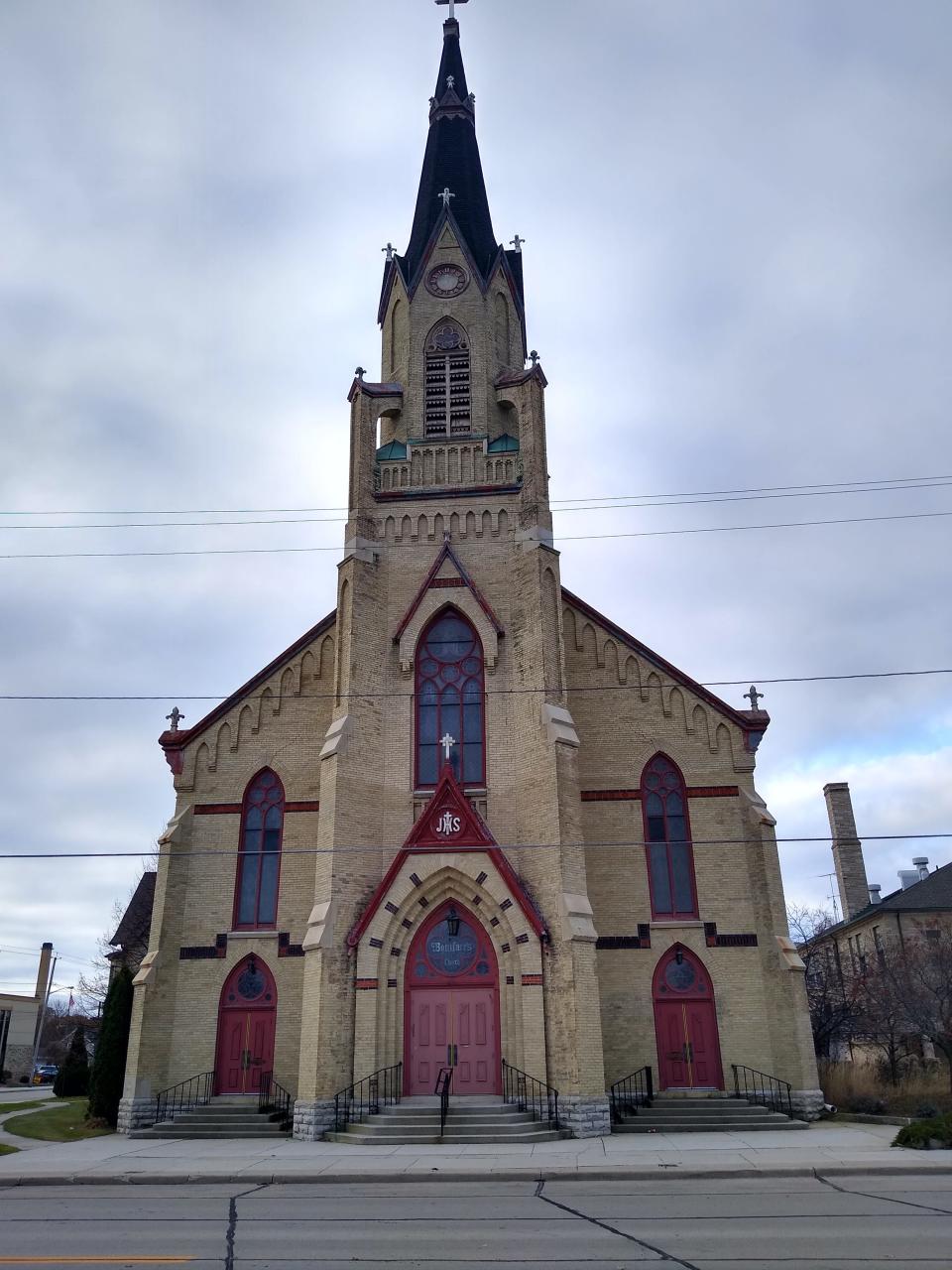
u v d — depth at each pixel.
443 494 32.56
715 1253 11.19
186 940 29.67
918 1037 36.97
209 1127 26.56
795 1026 27.69
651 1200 15.30
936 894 51.62
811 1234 12.21
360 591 30.94
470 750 29.70
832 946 55.91
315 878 28.53
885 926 50.47
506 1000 26.11
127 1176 18.58
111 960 51.59
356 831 28.06
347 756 28.58
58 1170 19.44
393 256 38.28
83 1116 31.59
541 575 30.42
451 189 40.31
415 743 29.80
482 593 31.22
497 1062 25.98
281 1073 28.19
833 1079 32.69
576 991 25.14
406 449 33.72
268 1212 14.62
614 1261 10.84
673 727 31.27
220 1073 28.41
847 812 58.94
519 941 26.00
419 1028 26.42
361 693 29.69
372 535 32.19
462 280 36.69
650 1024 28.34
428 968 26.92
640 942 29.06
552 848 26.88
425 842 27.42
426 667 30.84
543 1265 10.70
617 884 29.64
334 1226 13.33
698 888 29.47
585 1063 24.62
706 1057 27.97
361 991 26.12
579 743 29.09
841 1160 18.89
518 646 30.08
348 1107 25.05
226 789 31.30
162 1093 28.08
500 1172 18.20
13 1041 84.81
